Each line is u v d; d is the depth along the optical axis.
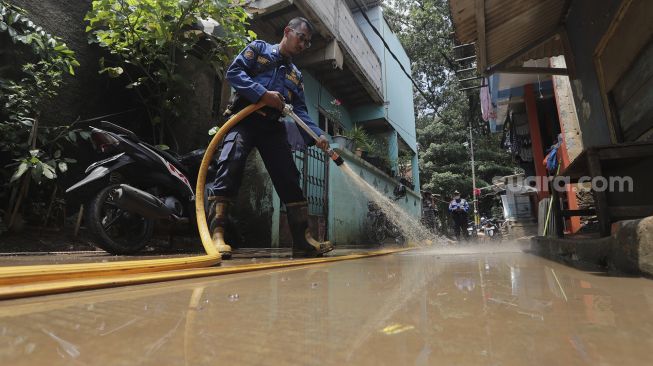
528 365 0.38
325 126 8.70
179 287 1.09
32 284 0.96
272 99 2.38
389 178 9.54
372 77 9.09
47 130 3.51
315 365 0.38
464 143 20.91
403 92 13.02
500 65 4.89
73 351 0.43
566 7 4.16
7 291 0.84
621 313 0.66
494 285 1.08
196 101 5.26
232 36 4.37
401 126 12.10
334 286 1.10
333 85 9.11
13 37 3.32
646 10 2.66
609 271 1.47
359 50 8.38
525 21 4.21
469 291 0.96
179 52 5.00
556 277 1.28
